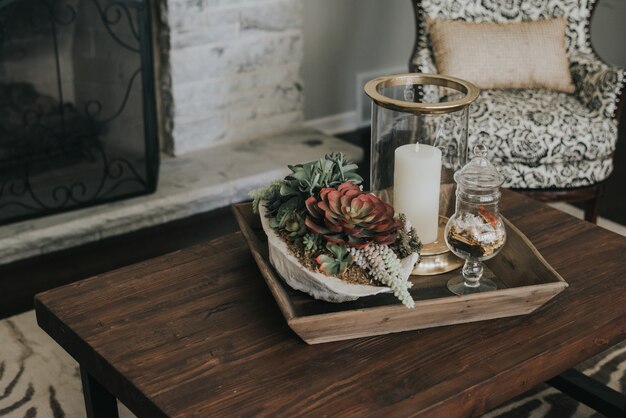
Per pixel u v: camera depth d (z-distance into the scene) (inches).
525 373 49.0
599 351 53.1
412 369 48.0
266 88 122.2
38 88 96.2
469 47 95.4
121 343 50.5
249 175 111.0
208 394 45.9
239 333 51.4
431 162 57.1
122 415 67.7
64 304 54.7
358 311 49.6
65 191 100.4
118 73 99.5
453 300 50.9
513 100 93.7
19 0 91.9
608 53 146.8
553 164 91.4
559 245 62.6
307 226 52.2
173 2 108.9
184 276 58.1
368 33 133.9
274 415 44.2
